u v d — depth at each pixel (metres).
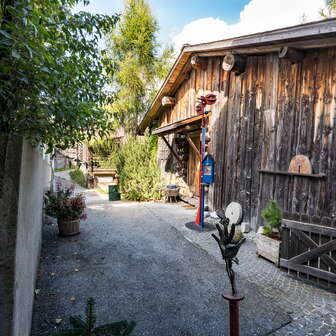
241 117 4.98
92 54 1.98
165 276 2.85
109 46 10.31
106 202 7.77
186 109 7.28
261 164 4.50
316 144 3.63
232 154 5.19
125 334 1.26
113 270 2.98
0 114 1.27
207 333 1.92
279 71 4.22
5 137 1.16
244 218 4.81
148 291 2.52
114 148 10.90
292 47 3.69
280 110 4.17
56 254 3.44
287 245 3.05
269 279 2.84
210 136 5.97
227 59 4.91
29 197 1.71
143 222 5.27
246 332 1.93
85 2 1.73
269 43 3.93
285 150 4.07
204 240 4.15
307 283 2.76
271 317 2.12
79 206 4.31
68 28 1.65
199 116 4.94
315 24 3.20
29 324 1.80
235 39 4.45
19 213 1.22
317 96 3.64
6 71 1.16
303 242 2.90
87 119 2.11
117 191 8.20
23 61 1.18
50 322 2.00
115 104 10.16
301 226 2.91
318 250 2.74
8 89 1.26
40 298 2.34
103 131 2.42
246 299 2.40
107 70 2.22
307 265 2.84
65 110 1.64
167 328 1.97
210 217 5.65
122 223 5.17
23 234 1.43
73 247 3.72
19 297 1.32
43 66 1.33
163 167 9.49
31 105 1.37
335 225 2.69
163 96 8.54
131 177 8.31
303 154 3.80
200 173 4.98
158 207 6.92
